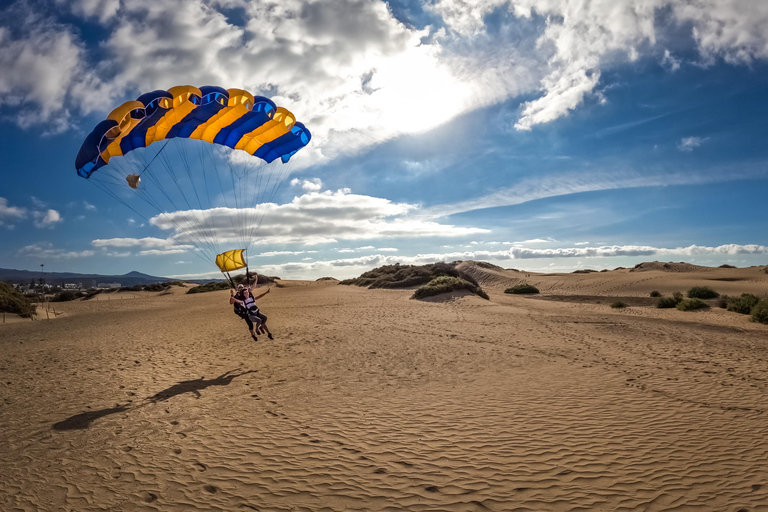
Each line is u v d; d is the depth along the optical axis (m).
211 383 10.08
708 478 5.25
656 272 58.28
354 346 14.09
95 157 10.61
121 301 50.22
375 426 7.15
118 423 7.54
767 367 10.82
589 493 4.96
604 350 13.27
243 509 4.76
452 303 29.09
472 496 4.93
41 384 10.46
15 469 5.89
